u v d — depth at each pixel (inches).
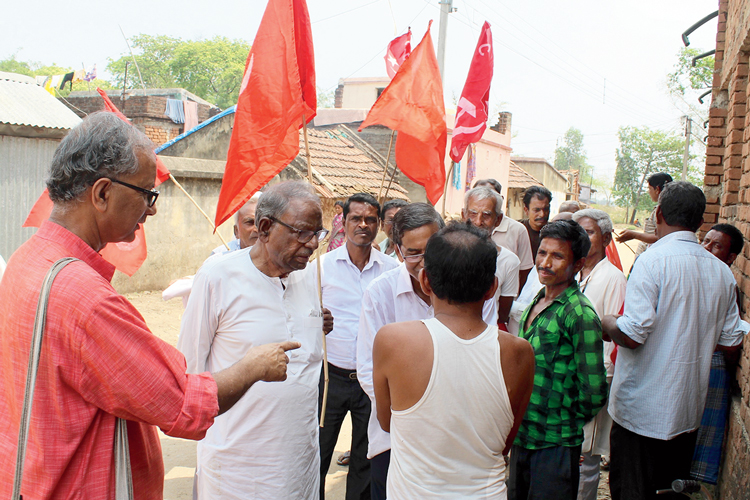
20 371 57.1
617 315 135.1
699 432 143.3
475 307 77.0
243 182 121.3
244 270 95.8
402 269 113.8
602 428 145.0
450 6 576.7
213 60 1972.2
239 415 94.0
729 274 123.6
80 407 57.7
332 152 553.9
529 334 114.4
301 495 99.0
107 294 58.1
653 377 120.1
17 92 352.2
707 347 121.2
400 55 228.2
